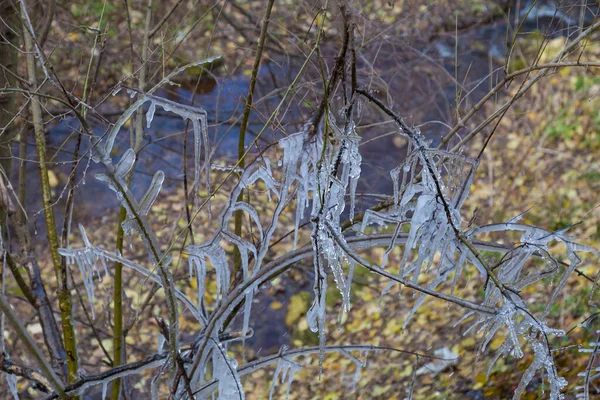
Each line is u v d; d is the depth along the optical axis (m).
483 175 7.57
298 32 4.81
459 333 6.04
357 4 3.86
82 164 7.10
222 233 2.34
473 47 7.72
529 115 7.87
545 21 7.82
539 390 5.11
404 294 6.66
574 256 2.33
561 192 7.03
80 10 5.70
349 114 2.14
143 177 7.16
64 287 2.67
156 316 2.52
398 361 6.05
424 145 2.17
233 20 5.89
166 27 3.62
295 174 2.21
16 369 2.50
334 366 6.22
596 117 7.55
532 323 2.11
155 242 2.19
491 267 2.40
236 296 2.38
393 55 4.88
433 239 2.24
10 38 3.34
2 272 2.55
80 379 2.47
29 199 6.95
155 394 2.54
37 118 2.77
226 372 2.48
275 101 5.52
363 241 2.39
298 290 6.79
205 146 2.14
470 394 5.46
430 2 5.54
